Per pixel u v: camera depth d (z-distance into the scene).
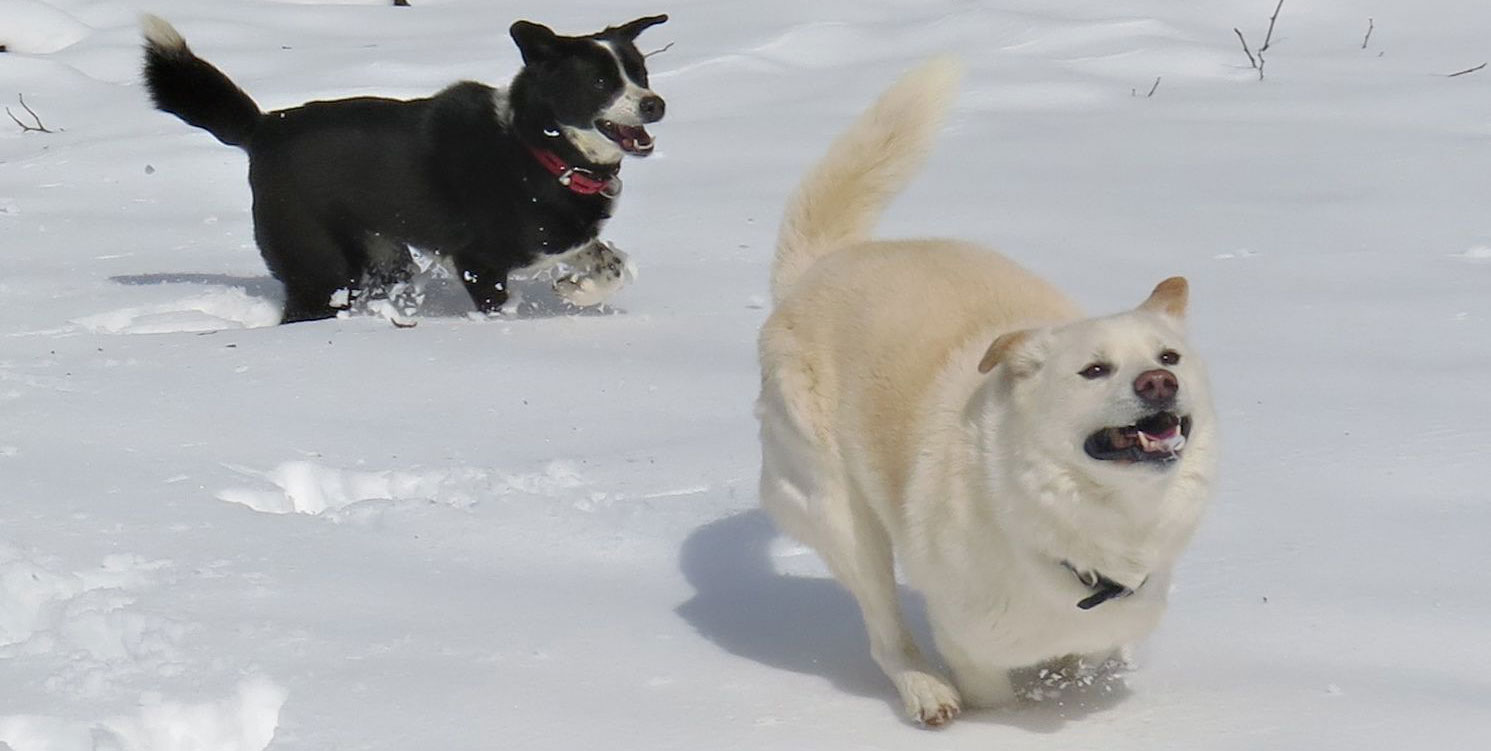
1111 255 9.54
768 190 11.80
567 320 9.08
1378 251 9.30
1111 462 3.97
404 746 4.38
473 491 6.52
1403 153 11.57
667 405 7.46
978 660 4.49
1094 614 4.28
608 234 10.91
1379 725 4.24
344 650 4.99
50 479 6.50
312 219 9.73
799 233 5.62
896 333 4.79
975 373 4.52
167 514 6.13
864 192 5.60
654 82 15.84
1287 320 8.08
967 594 4.38
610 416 7.36
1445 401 6.74
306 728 4.48
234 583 5.50
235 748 4.56
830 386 4.91
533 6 19.62
